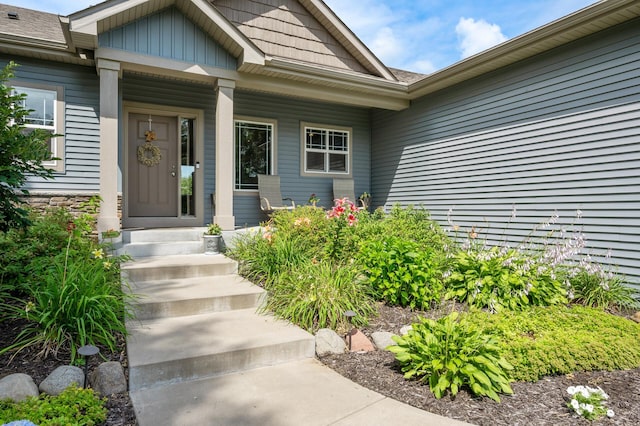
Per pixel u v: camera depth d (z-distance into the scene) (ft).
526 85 19.24
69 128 19.03
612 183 15.84
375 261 13.66
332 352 10.30
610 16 15.12
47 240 13.07
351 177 29.63
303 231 17.17
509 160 20.07
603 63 16.20
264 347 9.64
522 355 9.03
